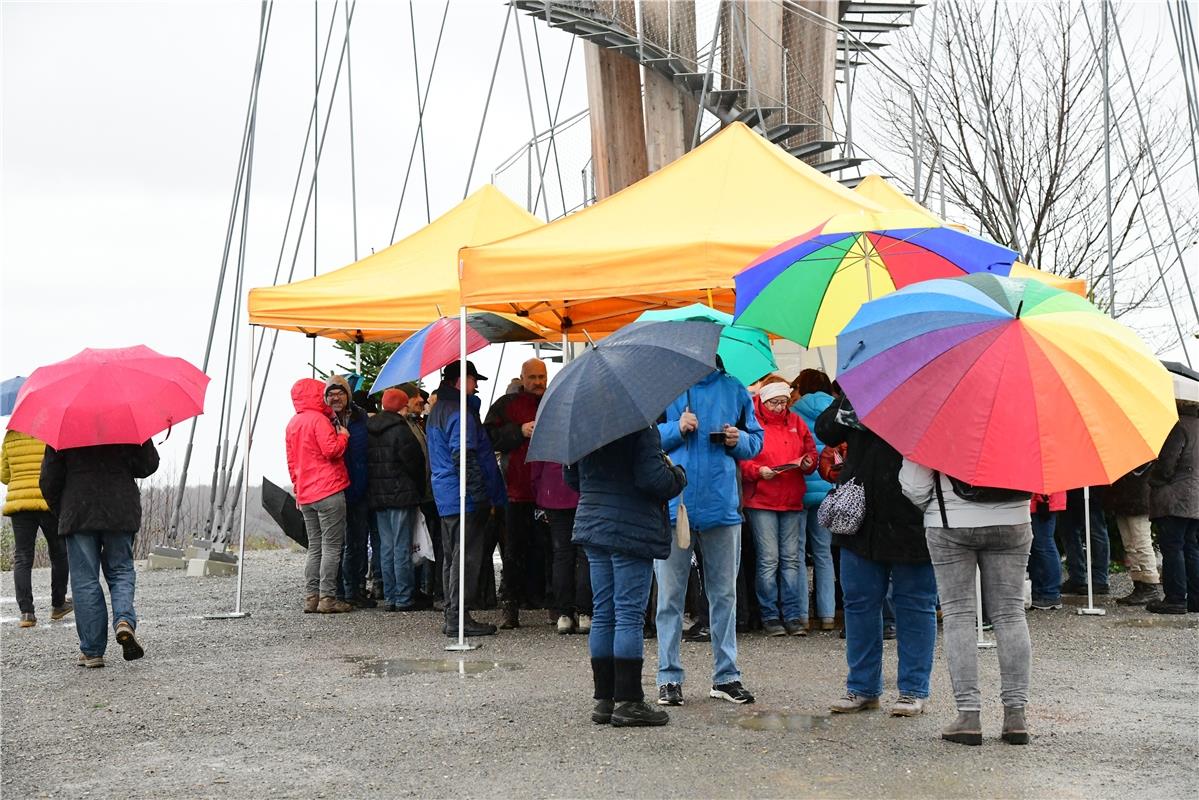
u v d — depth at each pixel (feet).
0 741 20.92
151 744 20.44
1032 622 33.06
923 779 16.97
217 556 55.42
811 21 53.98
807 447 30.96
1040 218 79.87
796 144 54.24
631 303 37.06
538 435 19.62
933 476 18.98
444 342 33.76
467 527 31.83
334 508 37.55
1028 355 17.22
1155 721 20.72
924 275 28.17
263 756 19.39
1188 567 35.29
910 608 21.01
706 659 27.40
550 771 17.83
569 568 32.45
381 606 39.24
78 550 28.09
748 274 25.36
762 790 16.52
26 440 36.17
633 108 59.26
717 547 22.31
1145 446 16.99
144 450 28.60
